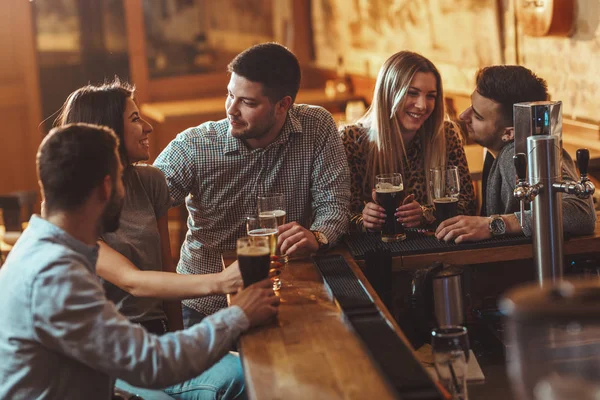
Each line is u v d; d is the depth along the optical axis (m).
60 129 1.61
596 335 0.99
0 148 7.20
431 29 5.20
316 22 7.55
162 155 2.56
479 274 2.32
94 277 1.63
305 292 1.97
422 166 2.77
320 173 2.52
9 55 7.09
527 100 2.48
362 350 1.57
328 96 6.75
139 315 2.20
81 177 1.58
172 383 1.56
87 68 7.46
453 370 1.50
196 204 2.60
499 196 2.57
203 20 7.73
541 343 1.01
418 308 2.01
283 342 1.63
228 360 2.20
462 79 4.85
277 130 2.47
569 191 1.84
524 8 3.84
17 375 1.55
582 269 2.17
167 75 7.72
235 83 2.33
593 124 3.53
